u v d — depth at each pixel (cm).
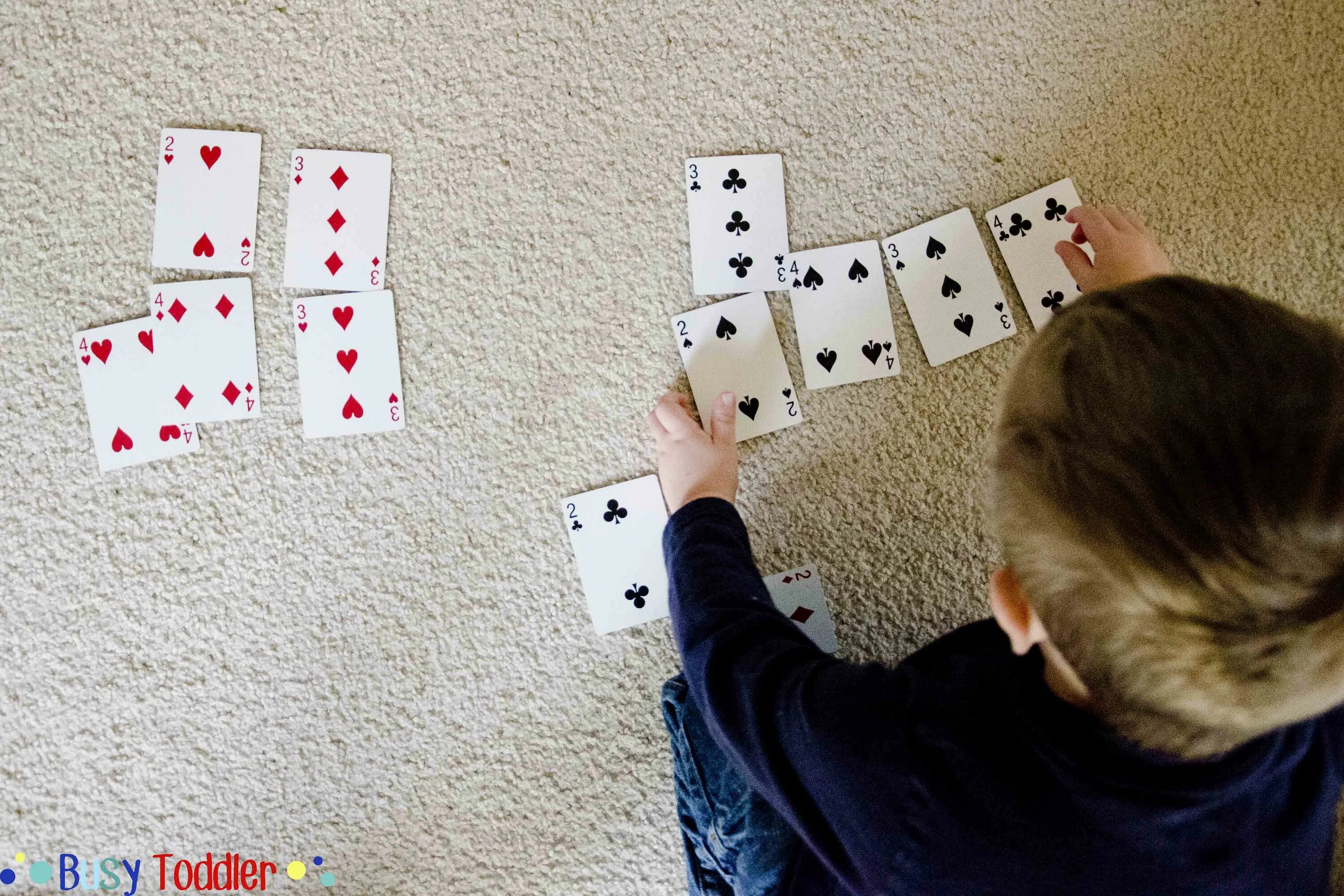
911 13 157
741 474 156
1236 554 60
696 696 117
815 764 92
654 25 156
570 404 156
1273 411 62
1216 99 158
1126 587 65
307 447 155
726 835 132
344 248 154
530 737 157
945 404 157
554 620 156
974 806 80
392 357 154
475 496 156
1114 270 140
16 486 154
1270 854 81
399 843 157
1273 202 158
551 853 157
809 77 157
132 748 156
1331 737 86
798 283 155
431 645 157
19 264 153
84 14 153
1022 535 72
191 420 154
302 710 157
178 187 153
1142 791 72
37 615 155
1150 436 64
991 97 158
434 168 155
